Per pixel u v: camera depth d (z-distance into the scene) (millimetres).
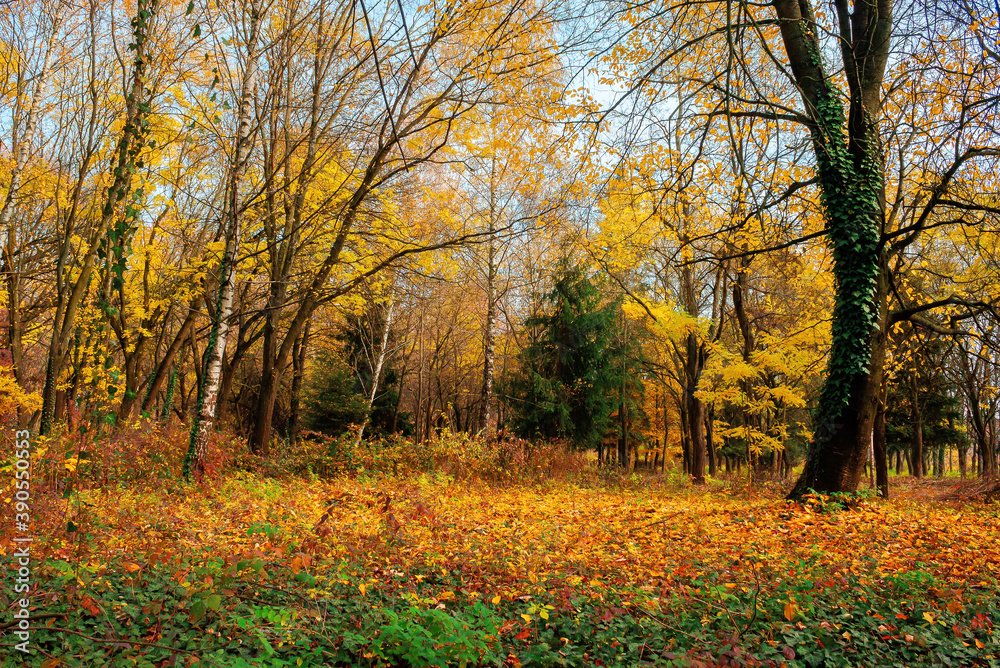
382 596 5199
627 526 8945
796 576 5684
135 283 15977
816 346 17469
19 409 15812
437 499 11141
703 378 18922
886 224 10930
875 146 10742
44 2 13180
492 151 12719
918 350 16375
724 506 11125
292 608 4344
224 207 13438
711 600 5145
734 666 3898
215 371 11711
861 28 10711
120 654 3652
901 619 4746
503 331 30984
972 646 4328
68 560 5160
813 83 10773
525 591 5484
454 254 15203
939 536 7750
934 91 9672
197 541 6527
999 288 12844
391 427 29578
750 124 11492
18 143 13734
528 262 25609
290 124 13547
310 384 29406
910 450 33062
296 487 12305
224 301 11742
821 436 11039
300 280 14789
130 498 8891
